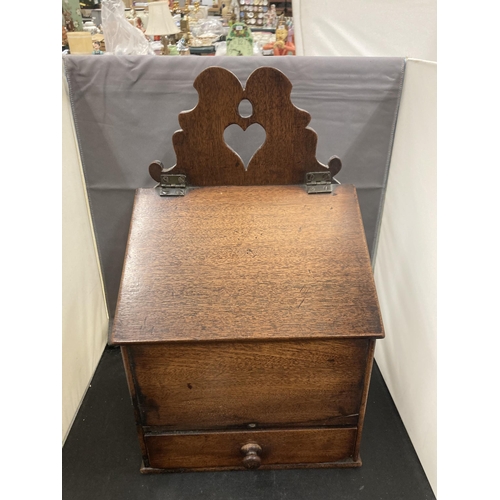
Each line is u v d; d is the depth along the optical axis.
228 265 0.93
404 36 1.31
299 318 0.86
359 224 0.99
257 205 1.03
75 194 1.22
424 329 1.03
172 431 0.99
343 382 0.92
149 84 1.14
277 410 0.96
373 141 1.24
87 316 1.32
